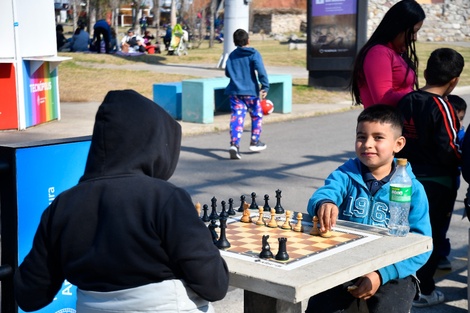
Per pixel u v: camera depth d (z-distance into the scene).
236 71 10.37
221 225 2.88
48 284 2.48
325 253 2.77
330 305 3.22
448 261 5.38
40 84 12.63
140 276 2.31
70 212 2.37
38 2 12.36
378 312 3.18
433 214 4.53
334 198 3.33
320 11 17.97
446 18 37.75
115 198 2.33
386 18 4.75
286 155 10.80
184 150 11.08
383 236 3.03
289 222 3.20
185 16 44.41
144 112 2.39
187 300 2.36
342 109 15.86
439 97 4.46
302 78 20.50
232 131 10.38
